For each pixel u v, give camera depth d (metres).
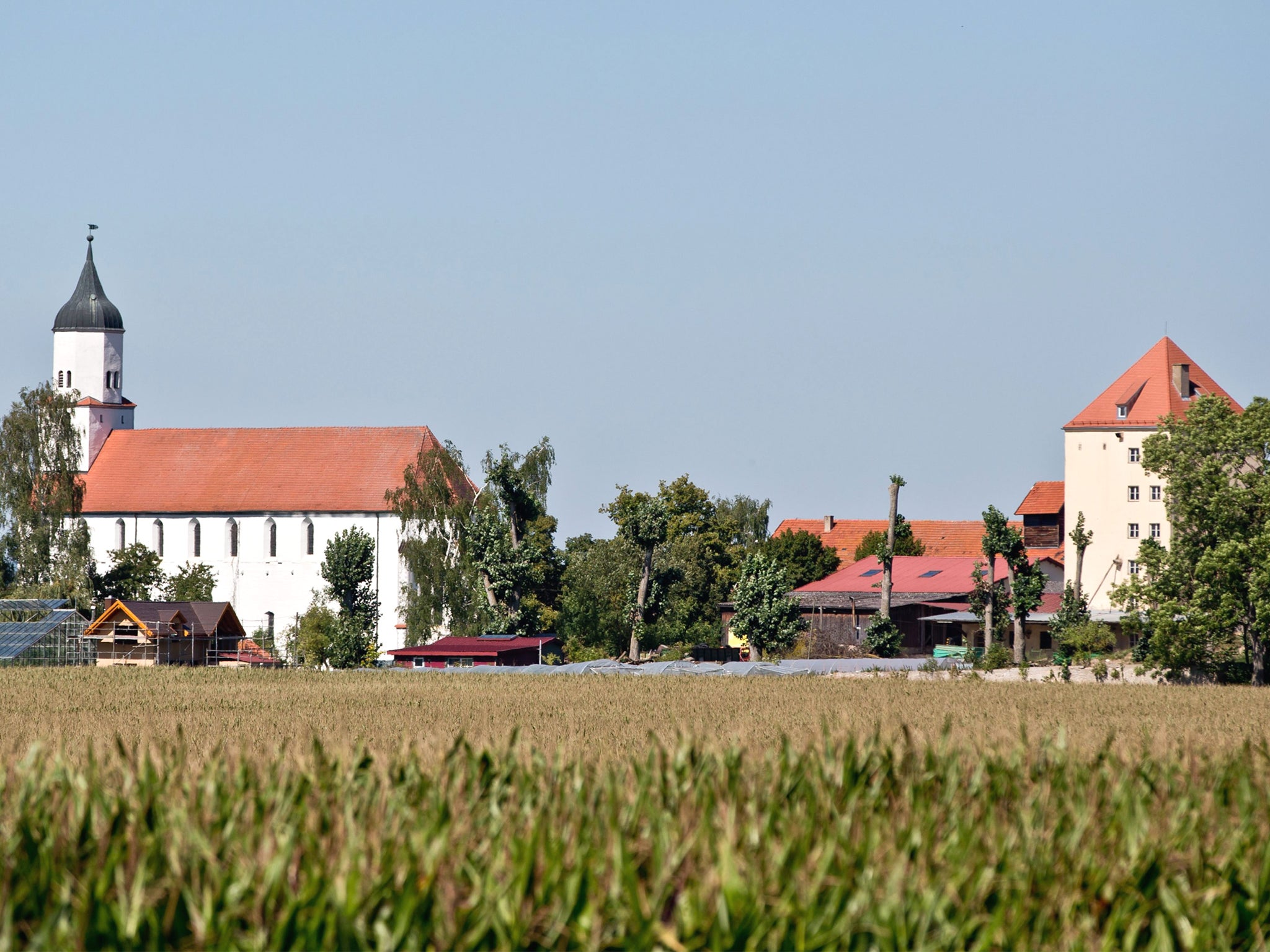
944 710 166.00
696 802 66.94
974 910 54.59
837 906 52.62
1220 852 63.59
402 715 163.25
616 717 156.38
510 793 69.50
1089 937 53.12
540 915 52.66
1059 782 74.44
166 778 71.38
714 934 51.31
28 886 53.91
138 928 51.66
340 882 52.28
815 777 72.44
